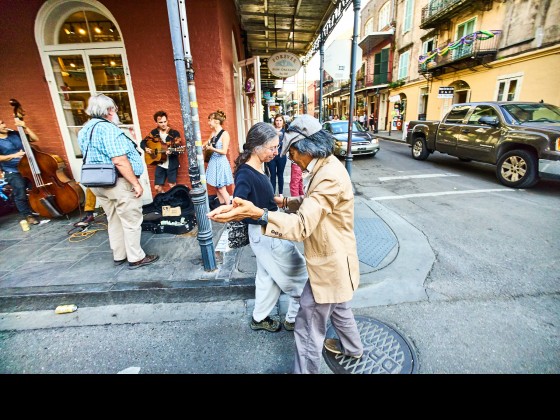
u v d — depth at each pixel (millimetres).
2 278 2906
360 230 3965
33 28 4336
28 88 4590
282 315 2482
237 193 1700
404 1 20078
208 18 4273
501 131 6309
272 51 10961
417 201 5312
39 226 4352
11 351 2180
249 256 3219
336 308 1749
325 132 1453
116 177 2730
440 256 3268
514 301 2516
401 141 15906
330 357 2008
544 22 10594
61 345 2225
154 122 4668
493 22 12891
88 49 4488
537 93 10992
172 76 4480
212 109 4590
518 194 5551
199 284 2695
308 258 1551
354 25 4598
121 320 2479
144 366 2006
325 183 1367
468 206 4922
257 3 6195
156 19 4277
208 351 2119
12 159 4164
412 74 19734
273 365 1979
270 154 1840
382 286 2738
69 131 4891
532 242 3531
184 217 3932
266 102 18141
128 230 2930
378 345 2090
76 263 3182
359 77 28531
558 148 5266
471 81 14453
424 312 2416
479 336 2154
